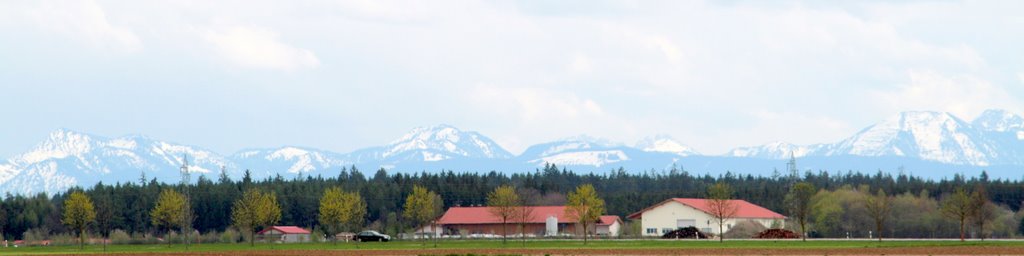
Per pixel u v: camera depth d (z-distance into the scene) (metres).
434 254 173.25
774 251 177.75
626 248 193.62
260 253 187.75
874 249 182.00
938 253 167.38
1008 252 169.62
